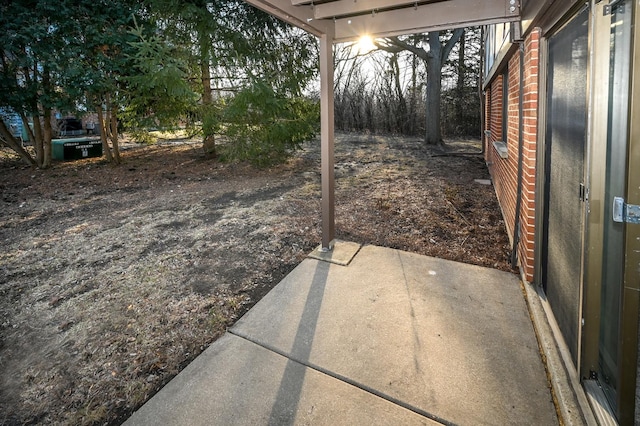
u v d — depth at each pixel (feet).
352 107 57.21
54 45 23.97
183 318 9.27
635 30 4.31
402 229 15.21
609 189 5.35
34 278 11.75
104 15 24.29
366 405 6.23
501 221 15.87
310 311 9.20
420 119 52.34
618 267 5.26
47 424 6.28
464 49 48.60
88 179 27.04
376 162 31.45
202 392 6.66
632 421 5.00
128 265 12.50
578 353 6.05
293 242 14.12
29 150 38.75
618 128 5.09
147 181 26.35
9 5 22.98
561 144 7.66
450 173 26.40
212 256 13.07
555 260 8.14
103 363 7.74
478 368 6.98
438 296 9.68
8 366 7.76
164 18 24.82
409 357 7.36
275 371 7.13
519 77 10.98
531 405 6.09
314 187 23.30
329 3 10.57
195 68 27.30
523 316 8.66
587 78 5.68
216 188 23.90
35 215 18.78
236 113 24.75
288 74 27.96
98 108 30.96
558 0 6.82
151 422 6.08
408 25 10.82
